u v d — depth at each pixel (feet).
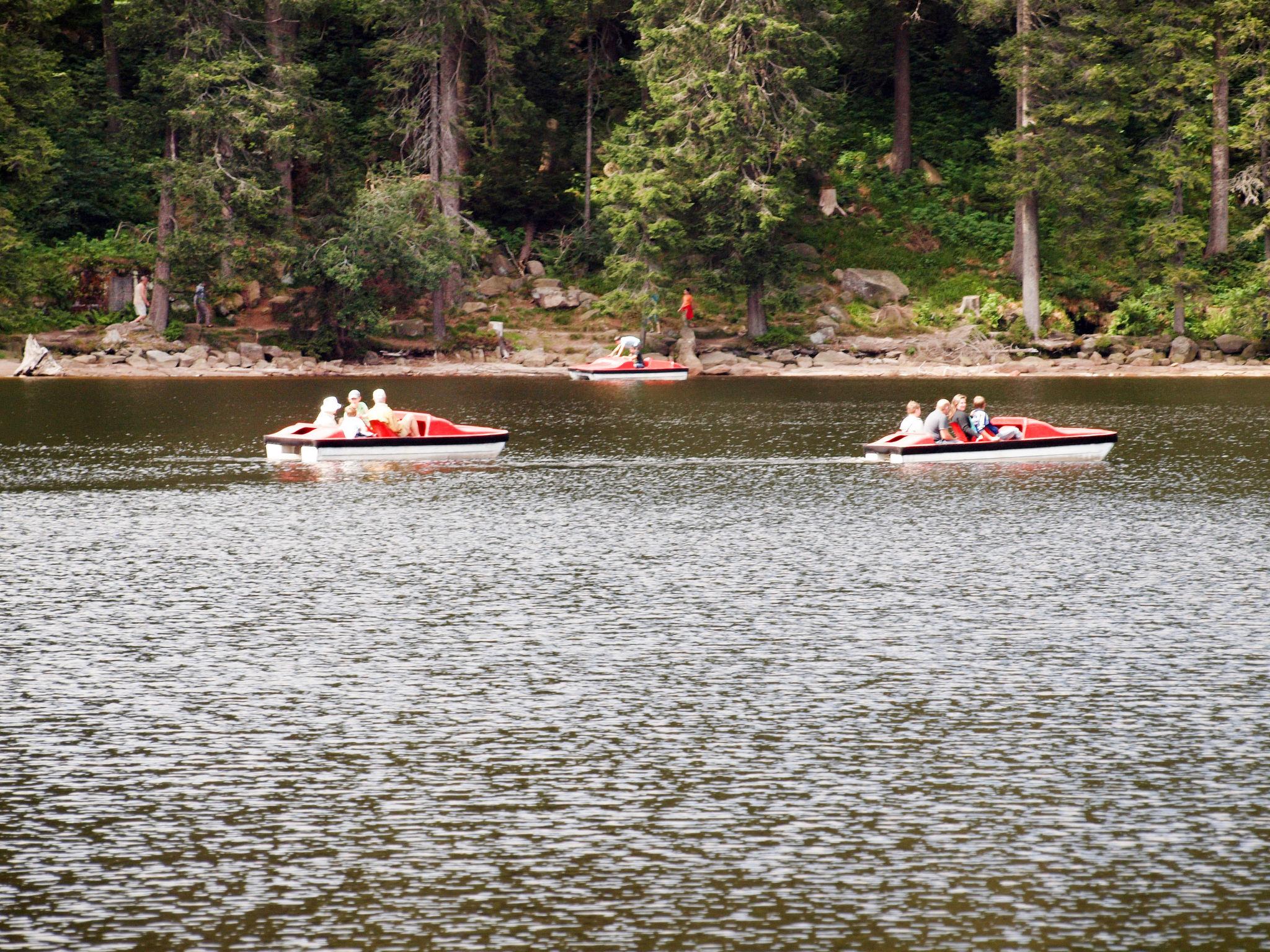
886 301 541.34
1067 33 511.81
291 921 72.23
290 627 131.03
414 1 507.71
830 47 514.68
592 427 312.09
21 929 71.46
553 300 542.98
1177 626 130.00
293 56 533.96
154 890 75.72
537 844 81.35
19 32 476.95
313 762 94.32
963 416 257.75
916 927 71.36
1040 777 91.45
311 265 489.67
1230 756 95.04
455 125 520.83
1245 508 198.49
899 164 594.24
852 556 165.48
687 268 520.83
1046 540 174.70
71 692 109.81
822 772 92.32
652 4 513.04
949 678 113.39
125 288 508.94
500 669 116.37
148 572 156.97
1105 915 72.49
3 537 179.52
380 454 257.75
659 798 88.07
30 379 454.40
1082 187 493.77
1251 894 74.69
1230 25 495.00
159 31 487.20
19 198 477.77
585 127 581.12
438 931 71.10
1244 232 508.12
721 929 71.26
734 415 340.59
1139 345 506.48
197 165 476.54
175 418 327.88
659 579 152.66
